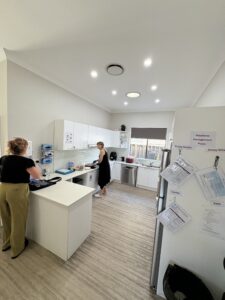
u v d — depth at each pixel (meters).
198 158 1.25
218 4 1.13
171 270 1.34
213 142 1.19
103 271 1.68
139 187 4.80
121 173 5.12
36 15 1.38
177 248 1.37
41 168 2.84
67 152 3.56
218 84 1.99
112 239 2.24
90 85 3.10
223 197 1.19
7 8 1.31
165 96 3.50
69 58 2.10
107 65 2.21
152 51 1.80
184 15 1.27
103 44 1.74
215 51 1.71
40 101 2.70
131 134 5.45
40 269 1.65
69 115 3.46
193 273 1.33
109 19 1.37
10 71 2.15
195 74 2.30
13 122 2.26
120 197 3.91
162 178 1.43
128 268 1.75
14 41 1.79
